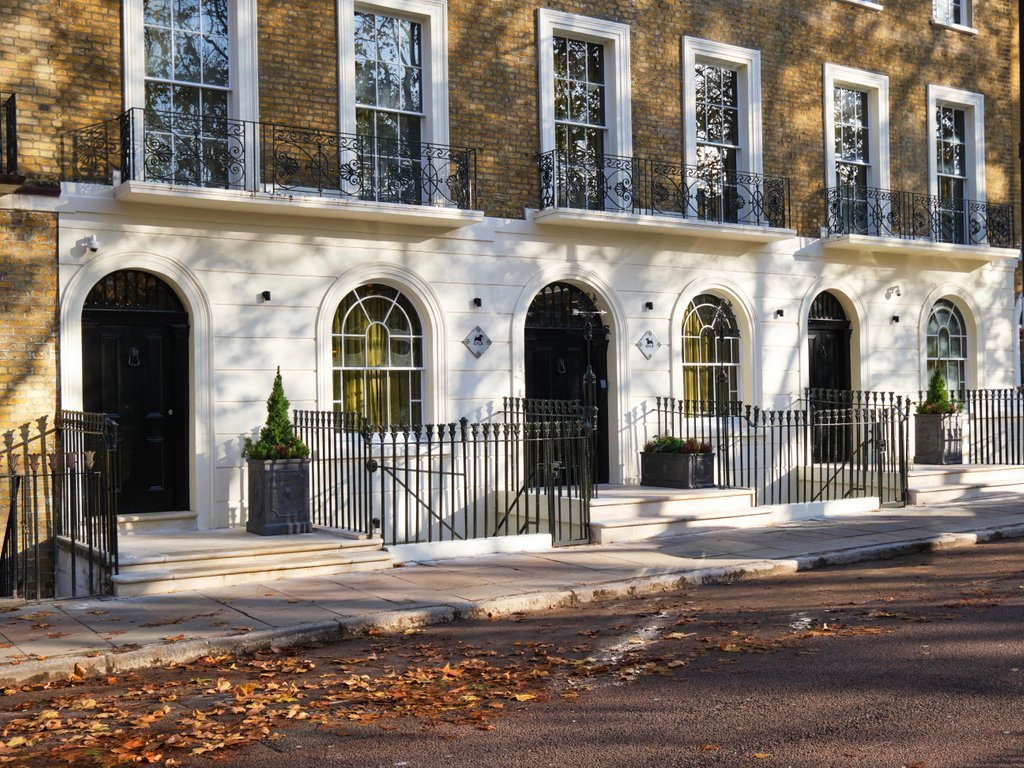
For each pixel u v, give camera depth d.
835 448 14.80
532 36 13.68
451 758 4.95
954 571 9.83
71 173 10.80
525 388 13.80
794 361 15.83
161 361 11.46
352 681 6.34
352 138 12.27
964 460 17.52
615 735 5.21
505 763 4.86
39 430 10.53
